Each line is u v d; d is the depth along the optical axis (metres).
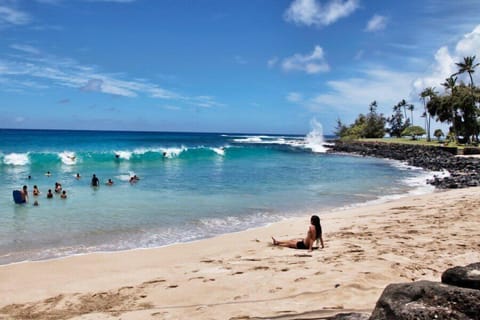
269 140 121.56
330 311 5.32
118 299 6.74
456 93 72.06
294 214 15.98
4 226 13.08
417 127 104.06
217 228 13.41
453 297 2.91
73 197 19.05
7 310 6.48
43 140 73.44
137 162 38.16
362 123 121.06
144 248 10.78
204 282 7.33
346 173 34.16
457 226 11.84
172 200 18.56
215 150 50.84
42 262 9.34
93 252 10.34
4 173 27.80
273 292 6.55
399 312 2.94
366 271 7.38
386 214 14.73
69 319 5.95
